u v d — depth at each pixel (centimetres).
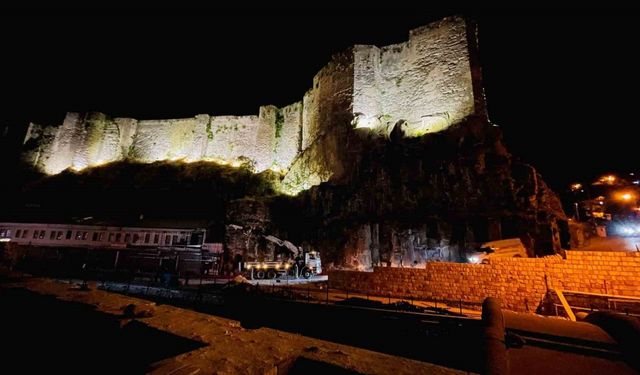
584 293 1045
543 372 507
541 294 1144
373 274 1543
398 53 3575
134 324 329
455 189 2489
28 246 2823
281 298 1451
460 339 995
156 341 307
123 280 2191
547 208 2353
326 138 3447
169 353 293
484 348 549
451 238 2248
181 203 3634
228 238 2856
